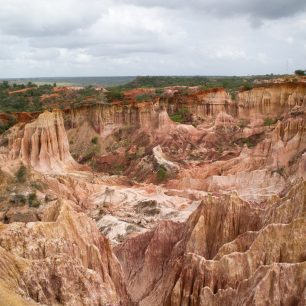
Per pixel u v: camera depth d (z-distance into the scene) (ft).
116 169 330.54
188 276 134.31
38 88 647.97
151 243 168.86
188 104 398.62
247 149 284.82
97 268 142.92
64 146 303.68
